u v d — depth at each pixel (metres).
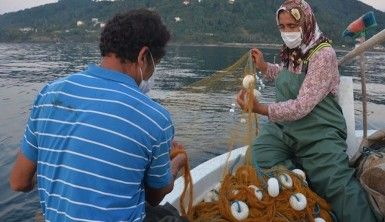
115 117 1.58
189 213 2.42
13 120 17.95
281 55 2.93
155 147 1.64
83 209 1.55
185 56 53.88
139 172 1.62
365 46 2.71
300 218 2.49
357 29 3.09
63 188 1.59
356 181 2.66
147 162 1.65
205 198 2.78
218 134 12.95
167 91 19.77
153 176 1.72
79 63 47.06
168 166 1.75
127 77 1.67
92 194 1.55
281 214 2.46
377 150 2.80
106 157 1.56
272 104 2.70
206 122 13.66
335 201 2.63
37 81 31.11
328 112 2.76
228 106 14.56
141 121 1.60
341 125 2.79
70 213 1.56
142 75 1.74
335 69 2.71
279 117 2.68
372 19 3.04
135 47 1.67
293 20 2.67
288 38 2.72
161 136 1.64
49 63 46.53
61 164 1.61
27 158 1.78
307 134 2.77
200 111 14.31
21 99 23.34
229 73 3.19
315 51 2.67
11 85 28.59
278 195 2.51
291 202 2.48
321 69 2.63
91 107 1.59
